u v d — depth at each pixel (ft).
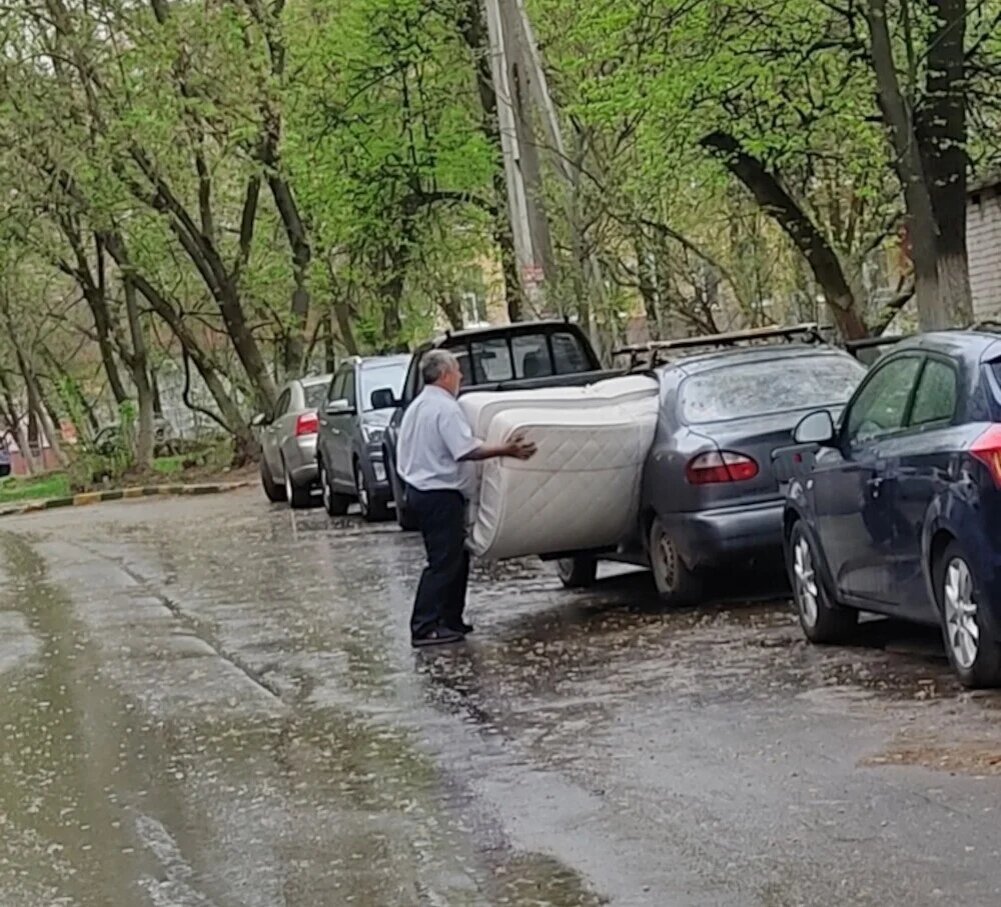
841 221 111.34
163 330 177.68
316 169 105.91
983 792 22.26
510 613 43.60
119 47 108.99
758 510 38.81
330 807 25.48
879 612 31.65
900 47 67.46
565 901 19.75
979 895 18.42
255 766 28.91
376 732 30.68
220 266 123.03
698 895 19.43
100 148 109.29
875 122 70.28
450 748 28.66
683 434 39.75
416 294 131.75
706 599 41.73
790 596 41.06
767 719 27.96
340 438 76.54
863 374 41.24
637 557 42.83
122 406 137.90
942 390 29.12
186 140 111.86
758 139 72.13
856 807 22.24
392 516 74.13
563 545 41.83
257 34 108.47
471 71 101.09
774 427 39.24
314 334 145.18
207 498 107.04
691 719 28.66
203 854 23.54
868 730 26.32
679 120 70.69
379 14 99.60
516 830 23.09
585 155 82.74
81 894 22.12
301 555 63.41
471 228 110.22
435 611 39.93
